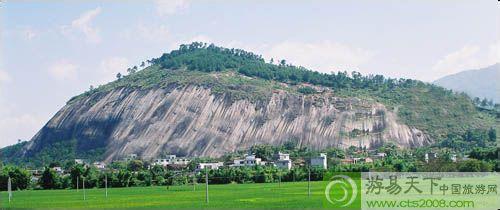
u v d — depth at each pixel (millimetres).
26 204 131875
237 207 108500
